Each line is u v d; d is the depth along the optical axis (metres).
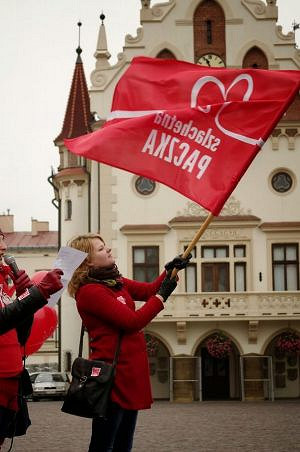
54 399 43.44
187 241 38.75
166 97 8.98
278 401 35.94
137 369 6.89
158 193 39.16
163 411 28.41
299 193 38.84
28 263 75.31
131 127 8.62
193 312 37.34
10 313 6.31
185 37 40.78
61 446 16.22
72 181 46.56
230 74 8.95
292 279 38.41
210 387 39.28
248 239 38.56
